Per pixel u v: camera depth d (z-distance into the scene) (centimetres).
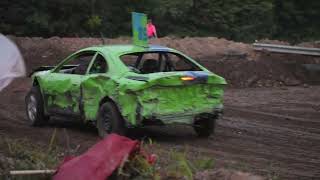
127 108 942
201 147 964
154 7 3597
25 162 729
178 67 1159
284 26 4297
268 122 1269
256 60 2408
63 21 3366
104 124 992
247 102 1638
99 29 3466
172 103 949
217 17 3825
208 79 977
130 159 634
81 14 3434
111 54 1014
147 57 1110
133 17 1033
